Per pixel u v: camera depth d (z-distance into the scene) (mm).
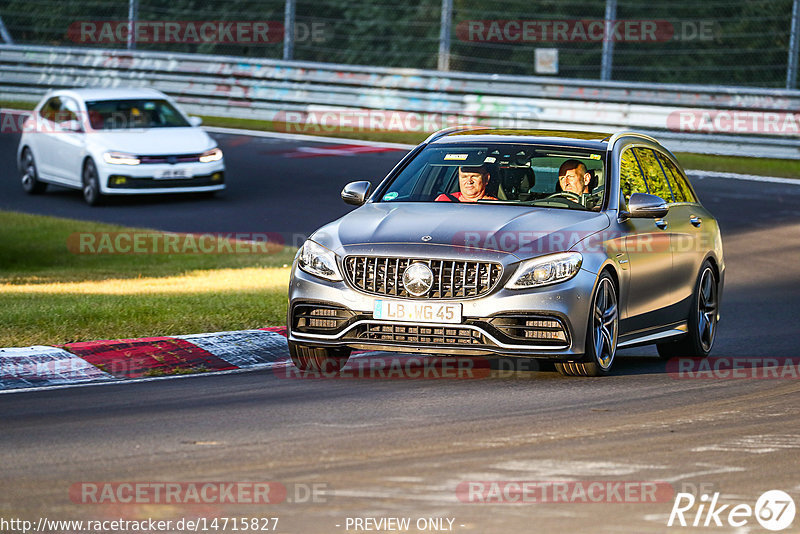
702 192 61969
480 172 28344
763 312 38031
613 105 74625
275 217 57906
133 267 47938
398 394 24328
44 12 111812
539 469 18312
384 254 25469
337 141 78750
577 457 19125
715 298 32156
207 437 20391
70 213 60281
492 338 24984
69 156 63562
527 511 16188
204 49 112250
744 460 19172
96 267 48219
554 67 77625
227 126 84812
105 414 22422
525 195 27953
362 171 68500
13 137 82500
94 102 64500
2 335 29906
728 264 46531
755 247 49688
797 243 50469
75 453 19266
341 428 21062
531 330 25203
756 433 21156
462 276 25125
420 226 26172
